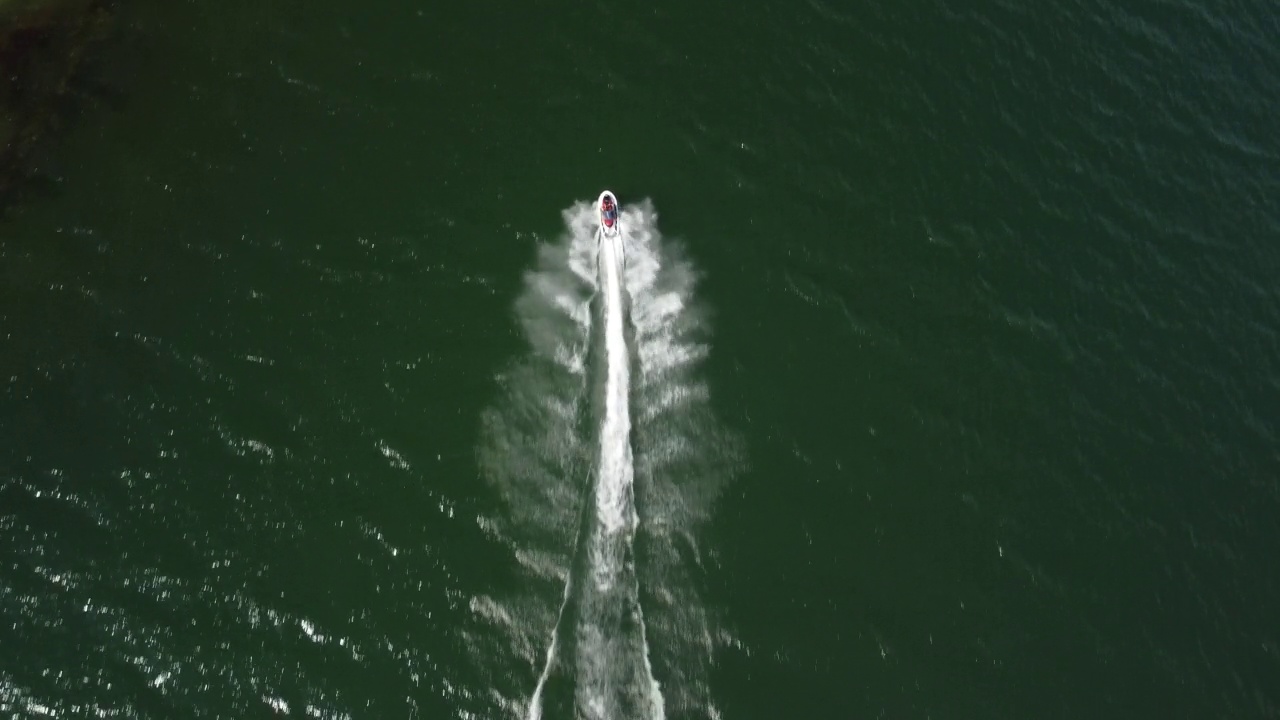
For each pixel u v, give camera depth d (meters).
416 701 31.80
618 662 32.59
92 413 34.84
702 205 39.72
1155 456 36.72
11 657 31.61
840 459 36.03
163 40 40.59
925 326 38.28
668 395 36.66
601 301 37.66
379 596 32.94
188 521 33.59
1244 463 36.81
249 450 34.66
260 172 38.66
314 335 36.44
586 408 36.09
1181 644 33.88
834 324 38.09
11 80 39.41
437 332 36.78
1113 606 34.31
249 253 37.41
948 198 40.56
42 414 34.72
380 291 37.19
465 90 40.69
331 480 34.44
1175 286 39.75
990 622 33.94
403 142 39.50
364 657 32.19
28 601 32.28
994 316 38.62
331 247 37.66
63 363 35.50
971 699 32.91
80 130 38.91
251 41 40.81
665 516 34.78
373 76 40.59
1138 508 35.88
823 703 32.62
